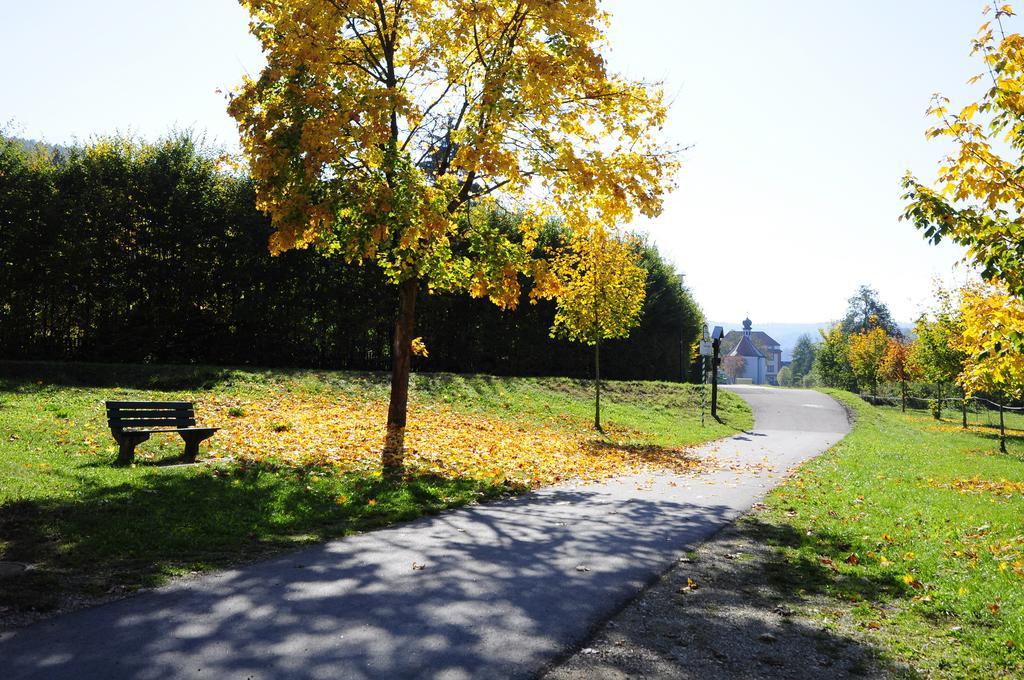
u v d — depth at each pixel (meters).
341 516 8.23
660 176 13.39
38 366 19.38
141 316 24.06
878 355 55.94
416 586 5.67
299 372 22.34
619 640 4.76
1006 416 44.84
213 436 12.49
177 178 24.30
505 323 31.41
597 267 21.31
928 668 4.46
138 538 6.62
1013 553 7.36
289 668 4.06
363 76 12.94
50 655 4.11
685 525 8.57
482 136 11.64
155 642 4.36
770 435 23.14
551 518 8.73
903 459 17.30
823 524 8.77
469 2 12.28
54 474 8.61
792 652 4.66
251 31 12.45
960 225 8.65
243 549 6.66
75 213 22.64
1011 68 8.42
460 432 16.66
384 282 26.91
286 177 11.17
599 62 12.22
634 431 21.81
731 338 128.50
